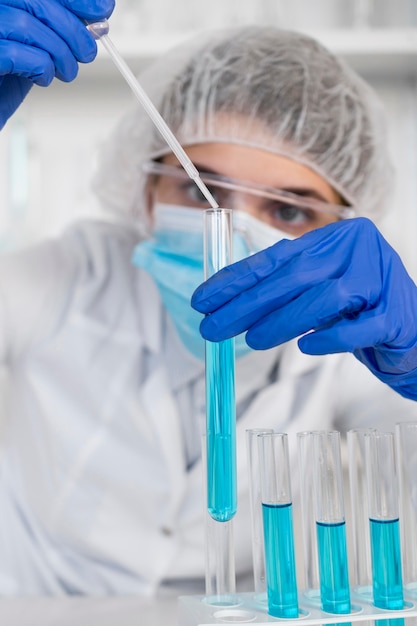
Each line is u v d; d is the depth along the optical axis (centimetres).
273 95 121
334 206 127
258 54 125
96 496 135
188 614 71
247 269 78
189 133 124
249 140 122
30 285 145
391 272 83
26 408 142
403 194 190
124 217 155
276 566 69
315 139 123
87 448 135
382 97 191
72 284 148
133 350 141
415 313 83
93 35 87
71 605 106
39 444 139
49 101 190
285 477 70
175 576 135
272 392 136
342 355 143
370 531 73
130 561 133
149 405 134
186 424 136
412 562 77
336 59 129
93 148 189
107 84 188
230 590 73
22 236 182
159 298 142
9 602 108
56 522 136
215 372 71
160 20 183
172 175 126
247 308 76
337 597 70
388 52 170
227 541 73
